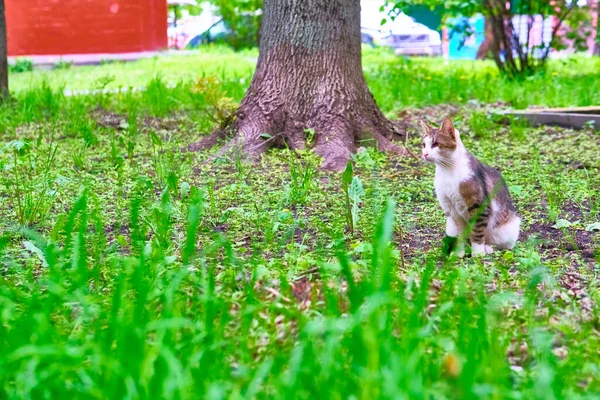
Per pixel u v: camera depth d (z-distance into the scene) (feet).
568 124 39.32
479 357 11.02
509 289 15.69
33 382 10.12
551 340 12.34
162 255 16.29
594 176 28.84
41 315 11.93
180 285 15.05
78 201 16.21
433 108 45.98
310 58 32.71
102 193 26.20
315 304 13.56
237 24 107.76
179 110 44.68
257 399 10.32
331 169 29.66
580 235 21.68
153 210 20.25
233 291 15.06
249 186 26.58
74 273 14.47
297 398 9.89
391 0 62.54
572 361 11.55
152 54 90.27
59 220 18.57
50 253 14.83
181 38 125.59
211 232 20.49
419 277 15.80
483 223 19.34
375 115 33.91
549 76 59.77
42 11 86.89
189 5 119.65
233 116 33.53
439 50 108.99
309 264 17.30
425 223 22.74
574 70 71.82
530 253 16.97
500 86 54.60
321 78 32.71
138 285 13.56
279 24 32.94
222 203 24.68
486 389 9.73
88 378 10.27
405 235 21.56
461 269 15.96
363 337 10.84
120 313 13.24
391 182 27.81
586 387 11.02
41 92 47.96
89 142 32.68
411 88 52.42
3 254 18.62
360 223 21.79
